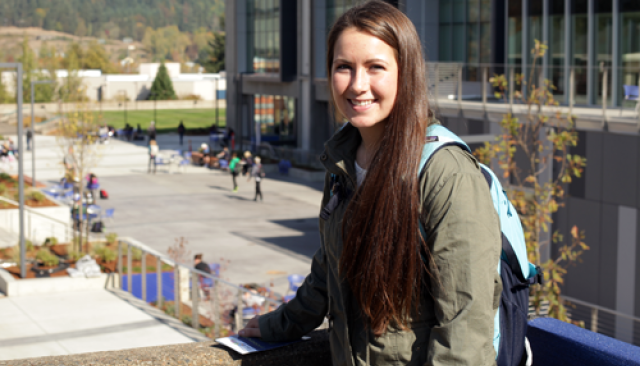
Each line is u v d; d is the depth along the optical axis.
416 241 1.57
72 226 22.92
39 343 11.67
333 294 1.83
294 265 19.81
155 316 13.27
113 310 13.76
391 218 1.59
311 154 41.69
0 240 20.38
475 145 20.48
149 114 93.06
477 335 1.52
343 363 1.80
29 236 20.91
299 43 44.56
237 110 52.41
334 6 41.94
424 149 1.62
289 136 48.06
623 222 15.92
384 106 1.66
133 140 59.19
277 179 38.69
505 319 1.70
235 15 52.34
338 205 1.85
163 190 34.06
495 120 19.80
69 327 12.63
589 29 21.06
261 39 50.81
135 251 18.64
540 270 1.80
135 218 27.02
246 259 20.55
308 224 26.22
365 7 1.71
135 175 38.97
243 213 28.47
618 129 15.68
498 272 1.64
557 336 2.02
